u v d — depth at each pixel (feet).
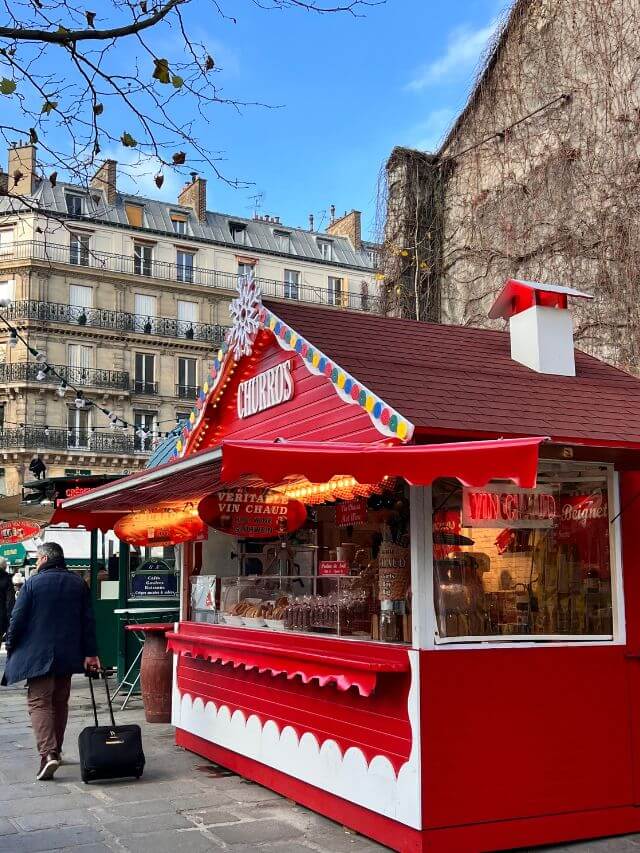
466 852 14.99
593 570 17.39
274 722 19.98
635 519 17.53
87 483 38.96
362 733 16.62
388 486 17.34
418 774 14.88
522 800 15.58
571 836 15.94
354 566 18.72
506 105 39.22
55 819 18.10
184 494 23.58
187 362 157.28
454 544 16.20
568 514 17.38
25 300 142.61
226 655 21.97
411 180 43.62
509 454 13.58
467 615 16.08
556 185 36.17
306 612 19.57
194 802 19.36
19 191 141.28
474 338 23.03
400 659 15.64
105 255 149.38
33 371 141.28
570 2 36.01
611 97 33.73
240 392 22.91
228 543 26.14
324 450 14.08
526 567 16.89
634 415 18.53
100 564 48.26
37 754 24.64
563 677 16.34
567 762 16.11
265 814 18.38
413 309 42.73
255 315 20.93
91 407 146.92
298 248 178.09
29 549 68.85
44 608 21.89
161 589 37.01
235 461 13.82
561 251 35.58
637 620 17.21
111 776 21.17
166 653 29.91
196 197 168.96
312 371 18.84
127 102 17.90
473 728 15.38
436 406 16.21
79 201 148.05
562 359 21.06
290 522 22.09
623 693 16.88
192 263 161.07
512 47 39.09
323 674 17.29
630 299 32.30
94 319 148.05
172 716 26.66
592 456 17.17
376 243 44.70
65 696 22.26
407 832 15.20
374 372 17.53
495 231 39.34
